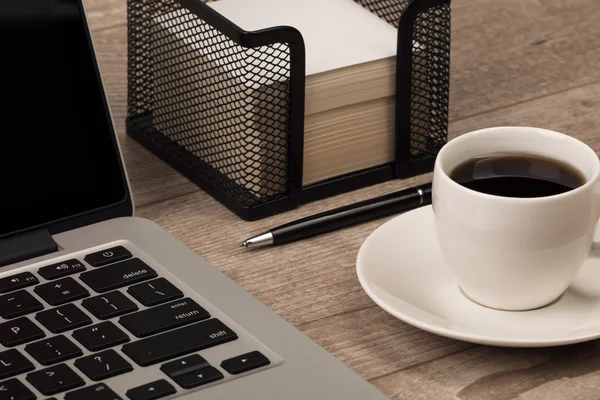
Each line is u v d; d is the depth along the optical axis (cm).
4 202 85
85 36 90
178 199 101
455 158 84
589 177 81
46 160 87
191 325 75
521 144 84
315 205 100
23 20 87
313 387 70
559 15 138
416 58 100
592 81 123
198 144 102
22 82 87
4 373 70
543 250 77
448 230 80
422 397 75
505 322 80
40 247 84
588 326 77
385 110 102
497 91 121
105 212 90
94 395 68
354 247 94
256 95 93
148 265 82
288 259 92
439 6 99
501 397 75
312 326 83
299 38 92
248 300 79
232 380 70
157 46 105
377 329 83
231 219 98
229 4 110
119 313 76
